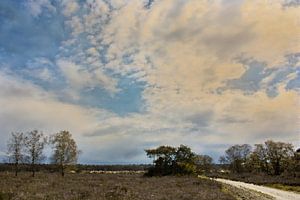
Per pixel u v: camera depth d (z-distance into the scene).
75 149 70.62
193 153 83.06
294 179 77.56
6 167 90.94
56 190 33.81
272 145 103.50
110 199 26.41
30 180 51.50
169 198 27.83
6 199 25.14
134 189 36.53
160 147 80.62
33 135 66.88
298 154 95.06
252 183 65.81
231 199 28.56
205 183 50.75
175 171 80.06
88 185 42.22
